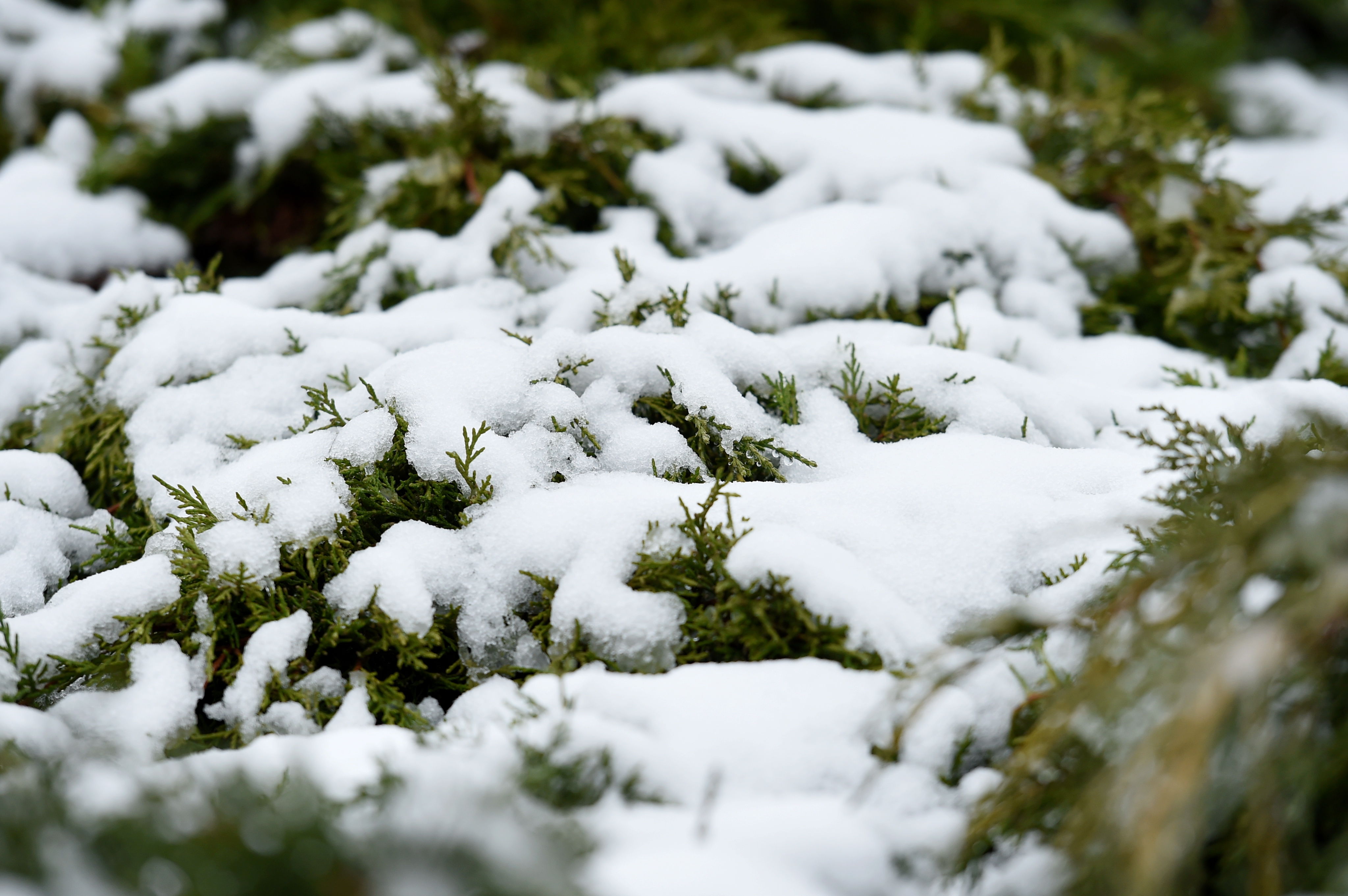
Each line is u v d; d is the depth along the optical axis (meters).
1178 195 1.01
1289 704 0.81
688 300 0.96
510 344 0.92
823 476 0.90
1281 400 0.91
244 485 0.89
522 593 0.88
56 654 0.87
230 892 0.78
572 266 0.98
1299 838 0.80
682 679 0.84
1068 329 0.98
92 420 0.93
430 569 0.88
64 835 0.79
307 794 0.80
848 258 0.97
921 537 0.88
